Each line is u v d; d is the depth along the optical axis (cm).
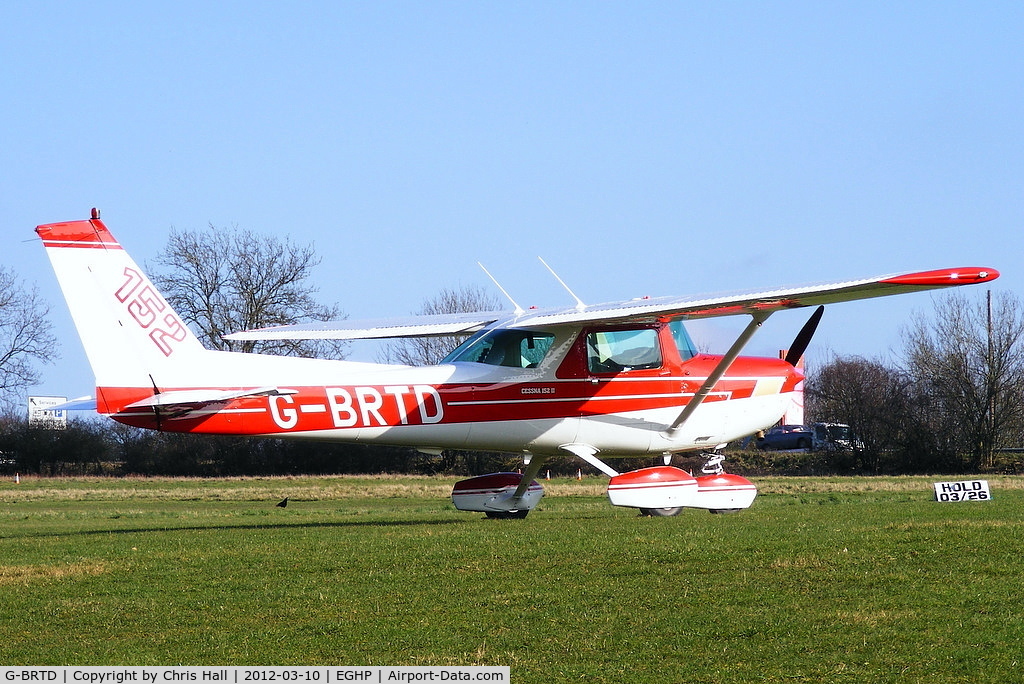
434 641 1714
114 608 1952
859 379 12875
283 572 2239
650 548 2339
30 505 6206
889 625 1706
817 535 2464
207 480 10644
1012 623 1689
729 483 3603
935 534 2378
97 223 3222
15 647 1739
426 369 3509
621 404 3678
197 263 12606
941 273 2809
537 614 1838
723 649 1633
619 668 1573
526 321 3544
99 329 3216
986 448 11869
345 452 12188
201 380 3303
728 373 3862
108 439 12812
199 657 1664
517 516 3900
